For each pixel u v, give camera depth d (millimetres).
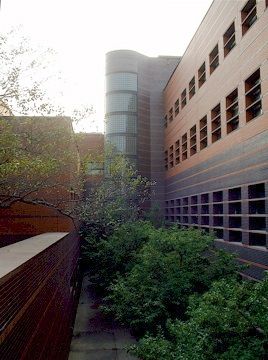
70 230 17094
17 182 12469
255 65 15203
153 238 14656
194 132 27344
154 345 8500
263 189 15820
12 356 4914
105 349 15695
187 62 28484
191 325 8250
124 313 13852
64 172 15664
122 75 40094
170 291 13008
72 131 12477
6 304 4645
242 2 16719
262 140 14438
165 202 39156
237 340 7852
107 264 21000
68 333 14859
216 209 21000
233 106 18719
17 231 16750
